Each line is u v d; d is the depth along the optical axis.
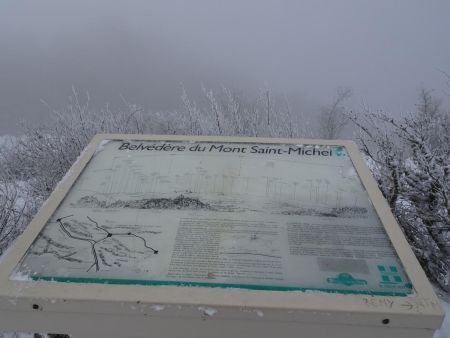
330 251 2.05
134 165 2.71
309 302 1.76
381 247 2.08
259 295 1.79
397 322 1.74
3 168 7.18
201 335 1.84
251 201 2.38
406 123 4.84
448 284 4.03
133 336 1.89
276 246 2.07
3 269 1.96
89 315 1.84
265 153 2.81
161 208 2.34
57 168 6.60
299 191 2.46
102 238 2.14
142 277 1.90
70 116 7.57
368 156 5.53
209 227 2.19
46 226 2.23
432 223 4.37
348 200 2.39
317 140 2.93
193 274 1.91
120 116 7.61
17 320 1.89
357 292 1.82
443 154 4.63
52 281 1.89
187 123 7.48
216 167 2.67
